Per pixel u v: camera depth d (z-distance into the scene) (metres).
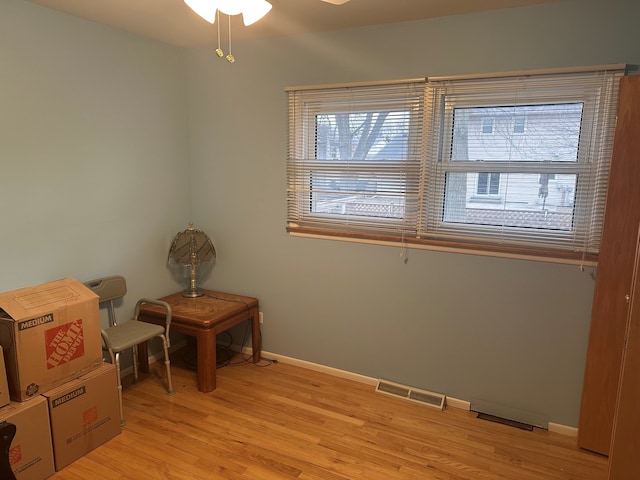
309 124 2.93
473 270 2.58
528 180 2.39
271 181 3.13
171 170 3.30
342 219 2.93
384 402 2.79
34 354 2.04
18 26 2.25
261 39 2.97
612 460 1.51
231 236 3.38
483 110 2.44
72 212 2.63
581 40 2.16
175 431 2.45
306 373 3.16
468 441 2.40
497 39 2.33
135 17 2.55
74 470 2.14
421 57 2.53
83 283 2.72
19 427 1.95
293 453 2.28
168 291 3.40
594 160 2.21
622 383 1.47
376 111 2.70
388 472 2.15
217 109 3.24
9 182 2.29
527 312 2.48
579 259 2.30
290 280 3.19
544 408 2.52
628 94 2.01
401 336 2.85
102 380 2.31
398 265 2.79
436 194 2.62
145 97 3.02
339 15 2.44
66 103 2.52
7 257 2.32
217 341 3.57
